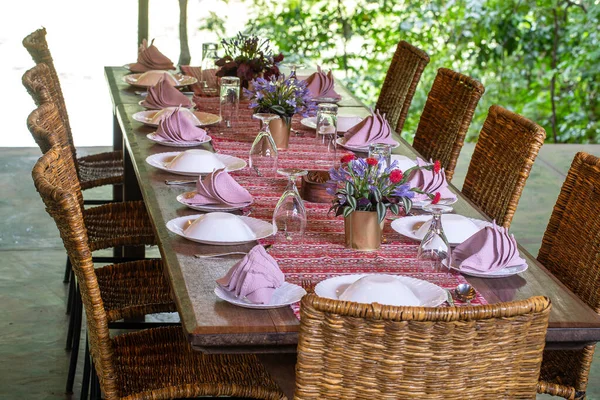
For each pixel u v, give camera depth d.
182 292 2.11
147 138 3.49
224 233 2.43
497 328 1.64
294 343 1.96
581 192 2.67
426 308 1.60
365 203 2.41
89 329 2.58
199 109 4.04
